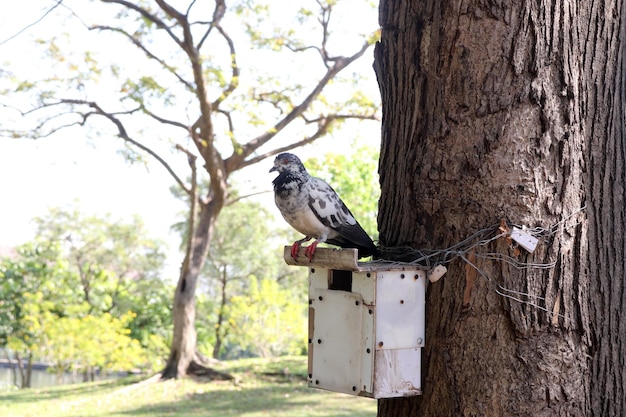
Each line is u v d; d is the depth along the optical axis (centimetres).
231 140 1391
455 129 343
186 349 1475
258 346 1914
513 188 331
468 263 337
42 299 1897
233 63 1412
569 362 329
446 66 347
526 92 332
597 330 336
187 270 1505
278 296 1944
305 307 2330
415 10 364
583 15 341
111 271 2259
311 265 362
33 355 1844
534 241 327
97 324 1728
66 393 1362
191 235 1495
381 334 339
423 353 349
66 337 1678
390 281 341
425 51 357
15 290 1822
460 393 335
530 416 326
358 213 2105
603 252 340
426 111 356
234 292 2492
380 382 339
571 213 334
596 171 342
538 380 326
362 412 1055
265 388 1319
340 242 451
